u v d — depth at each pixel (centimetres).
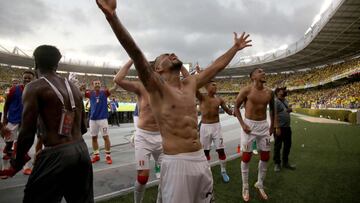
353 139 1074
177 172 217
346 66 3497
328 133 1298
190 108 237
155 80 221
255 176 567
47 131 241
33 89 235
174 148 223
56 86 251
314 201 419
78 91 279
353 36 3391
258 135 453
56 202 237
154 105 234
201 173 224
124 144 1002
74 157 245
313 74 4688
